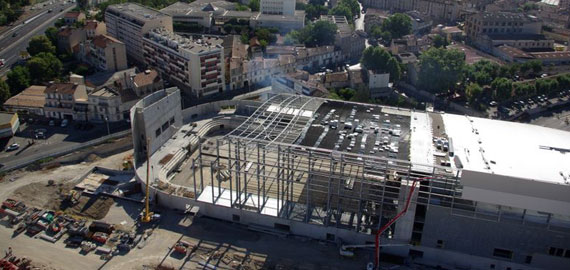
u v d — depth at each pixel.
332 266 170.88
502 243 168.12
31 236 181.50
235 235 185.38
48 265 167.12
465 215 166.88
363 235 177.88
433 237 173.00
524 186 156.75
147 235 183.00
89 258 171.38
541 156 180.38
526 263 169.38
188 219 193.38
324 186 180.50
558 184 153.88
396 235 174.50
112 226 183.88
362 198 177.12
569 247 162.50
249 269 168.00
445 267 174.00
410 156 182.38
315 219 184.50
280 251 177.38
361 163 172.38
